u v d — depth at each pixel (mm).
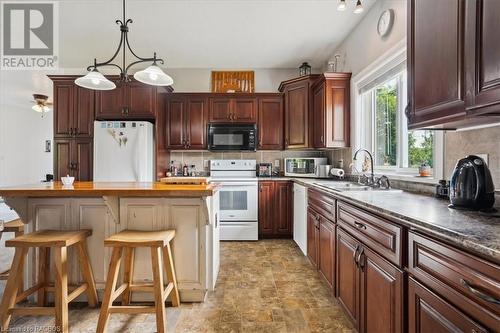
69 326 1751
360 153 3096
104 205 2020
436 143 1862
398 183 2289
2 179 6762
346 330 1746
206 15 2850
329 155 4105
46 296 1969
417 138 2244
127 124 3459
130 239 1693
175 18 2902
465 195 1258
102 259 2023
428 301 1001
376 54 2666
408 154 2373
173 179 2236
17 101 6445
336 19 2959
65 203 2012
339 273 1938
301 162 3951
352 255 1690
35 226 2004
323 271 2324
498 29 952
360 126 3121
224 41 3469
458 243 840
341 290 1897
